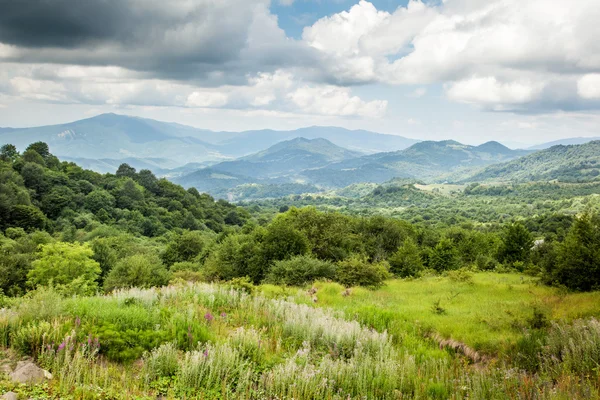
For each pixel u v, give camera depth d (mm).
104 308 8727
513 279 24688
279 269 24797
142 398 5555
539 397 5699
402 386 6703
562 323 9328
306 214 41844
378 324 11336
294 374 6543
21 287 33969
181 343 7566
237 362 6762
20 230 63781
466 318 11969
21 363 6184
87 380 5785
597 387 6023
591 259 17391
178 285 14281
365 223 52531
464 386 6539
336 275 23734
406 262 34938
